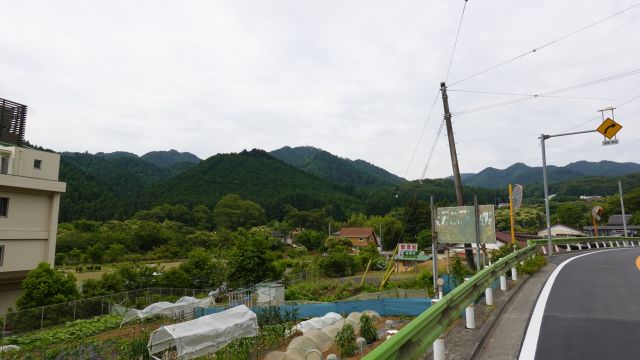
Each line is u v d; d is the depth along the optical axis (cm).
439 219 1281
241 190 14688
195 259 3612
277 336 1418
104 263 5519
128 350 1441
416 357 336
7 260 2470
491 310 712
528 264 1230
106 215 9681
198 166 16738
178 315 2272
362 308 1677
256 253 3284
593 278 1088
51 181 2683
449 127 1789
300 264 4697
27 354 1532
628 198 6456
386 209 11319
